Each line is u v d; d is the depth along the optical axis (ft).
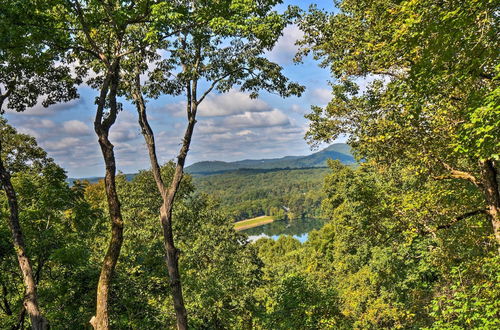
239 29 28.22
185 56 35.86
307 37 39.40
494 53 20.43
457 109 29.12
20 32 23.03
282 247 250.37
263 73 39.78
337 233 136.46
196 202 88.89
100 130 25.88
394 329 56.39
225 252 79.71
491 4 18.16
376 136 33.91
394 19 24.76
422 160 33.22
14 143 50.90
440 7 19.39
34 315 31.60
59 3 24.22
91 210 50.80
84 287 44.24
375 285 74.64
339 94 38.75
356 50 33.42
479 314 24.70
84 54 34.50
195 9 29.19
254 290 81.46
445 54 20.49
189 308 57.31
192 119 37.81
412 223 36.04
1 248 38.32
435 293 50.49
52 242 43.62
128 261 52.24
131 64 36.96
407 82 23.08
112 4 26.61
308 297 51.16
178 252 36.35
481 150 20.02
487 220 34.32
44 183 46.57
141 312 47.57
